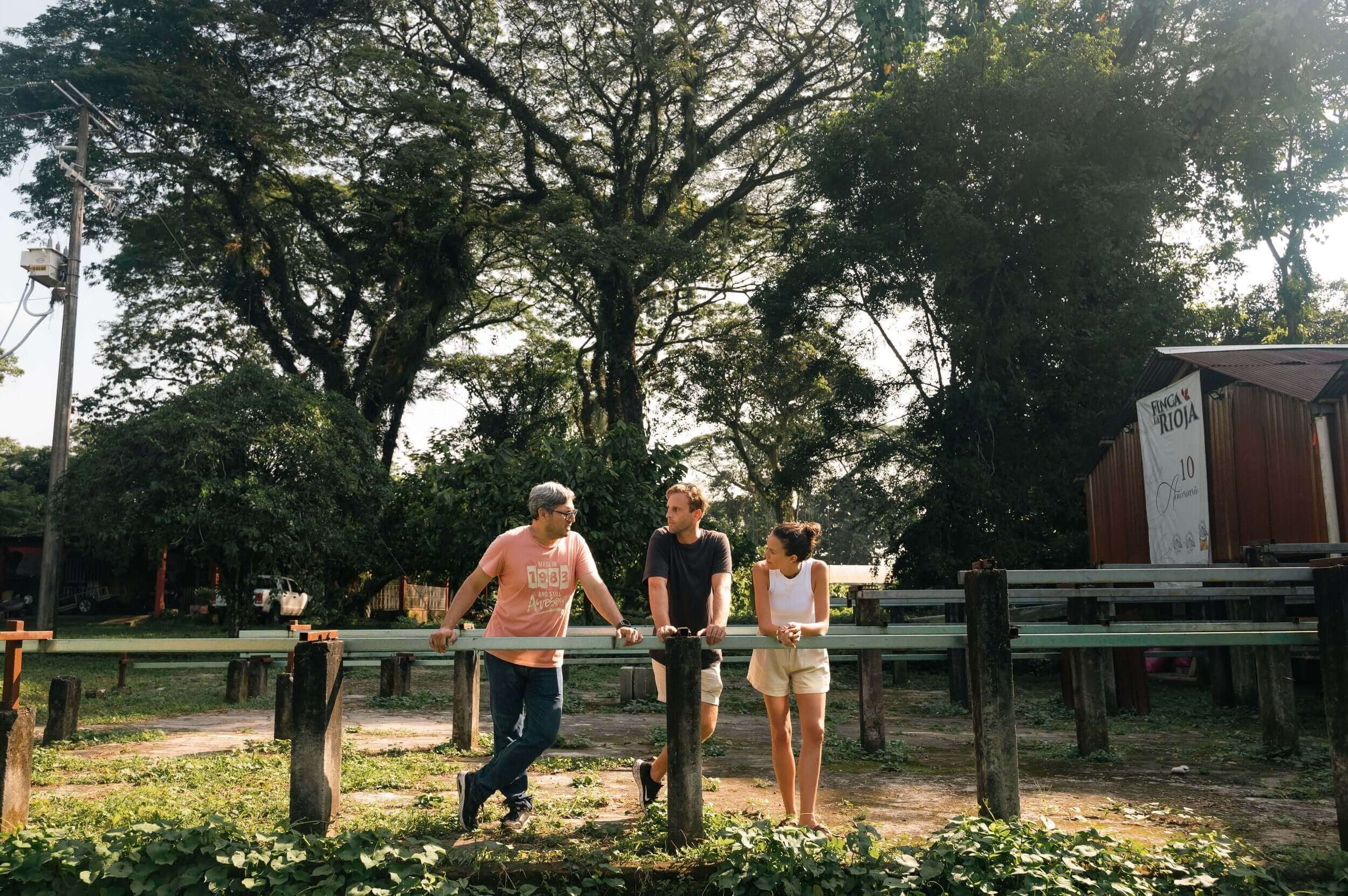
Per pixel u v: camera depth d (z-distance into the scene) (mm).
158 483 20328
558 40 30438
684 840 4551
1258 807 6109
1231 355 15953
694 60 29641
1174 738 9695
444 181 29141
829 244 23250
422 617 38281
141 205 27984
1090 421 21500
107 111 25828
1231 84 18391
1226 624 7512
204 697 13609
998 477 22438
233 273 30016
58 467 21672
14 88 24750
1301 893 4160
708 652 5172
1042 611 11938
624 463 17828
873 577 25344
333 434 23125
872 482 24359
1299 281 27891
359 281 31719
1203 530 15859
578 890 4133
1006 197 21547
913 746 9062
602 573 17594
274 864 4113
